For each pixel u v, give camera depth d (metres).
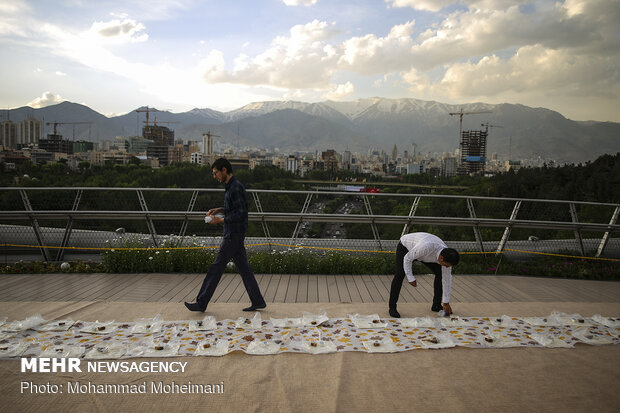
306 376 2.93
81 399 2.57
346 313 4.45
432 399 2.64
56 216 6.97
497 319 4.26
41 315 4.21
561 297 5.52
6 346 3.33
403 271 4.35
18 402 2.53
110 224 8.06
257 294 4.49
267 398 2.62
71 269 6.37
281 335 3.71
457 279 6.44
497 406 2.58
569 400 2.67
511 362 3.23
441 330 3.92
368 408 2.52
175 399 2.59
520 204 7.75
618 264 7.43
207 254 6.71
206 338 3.60
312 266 6.56
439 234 8.66
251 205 7.93
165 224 8.12
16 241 7.41
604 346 3.60
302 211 7.75
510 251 7.75
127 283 5.73
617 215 7.87
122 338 3.58
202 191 7.60
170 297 5.07
